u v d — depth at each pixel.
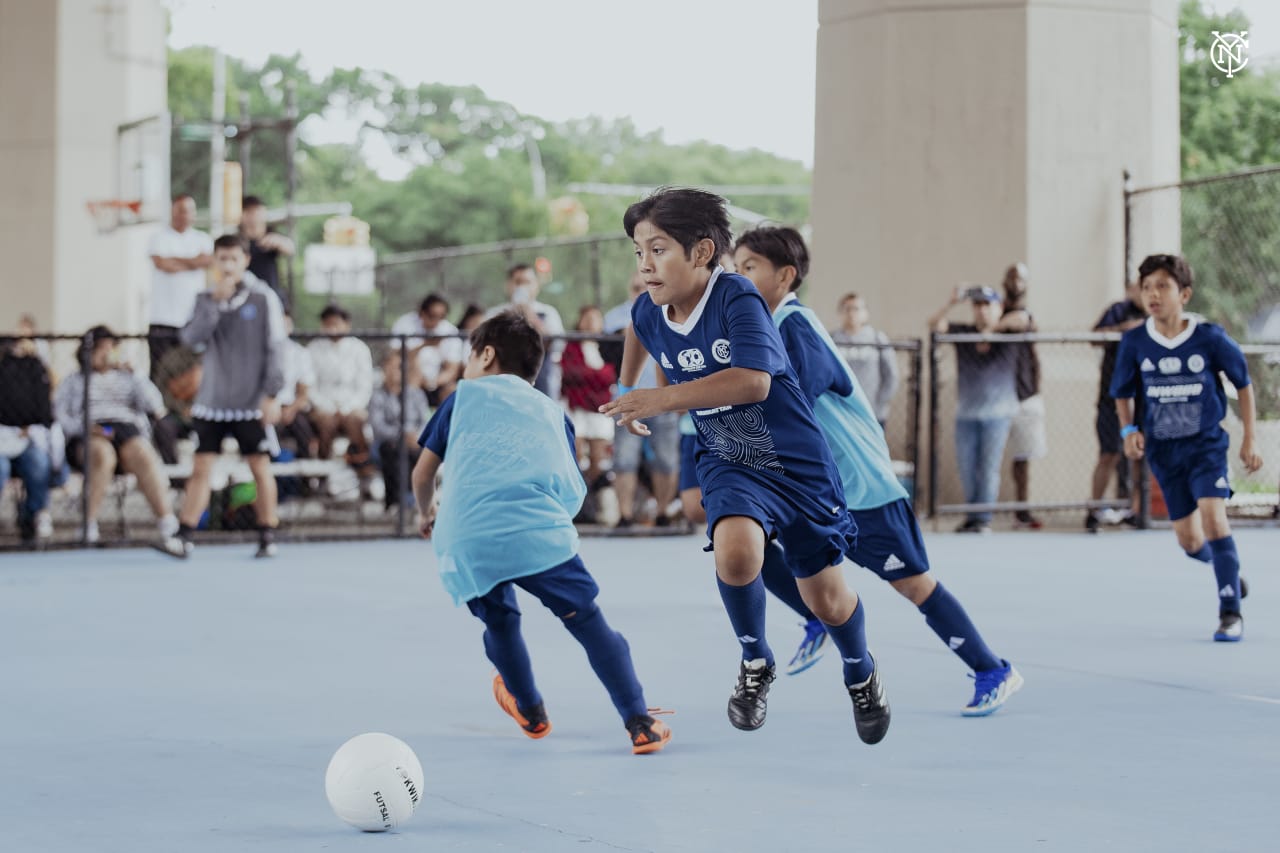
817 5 15.25
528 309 12.91
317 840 3.53
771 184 71.50
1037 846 3.46
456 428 4.64
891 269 14.66
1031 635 7.05
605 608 8.05
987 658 5.13
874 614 7.74
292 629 7.33
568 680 5.85
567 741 4.74
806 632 5.93
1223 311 21.80
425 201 59.91
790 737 4.79
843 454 5.02
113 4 19.94
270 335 10.62
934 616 5.11
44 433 11.60
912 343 12.75
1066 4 14.42
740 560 4.16
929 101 14.54
